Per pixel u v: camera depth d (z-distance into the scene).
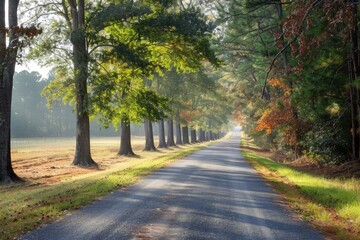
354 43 17.75
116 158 36.88
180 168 21.75
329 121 24.03
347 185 15.07
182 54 27.22
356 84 16.09
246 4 22.44
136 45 26.72
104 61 25.27
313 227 8.38
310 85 19.44
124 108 28.25
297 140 28.27
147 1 26.25
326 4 11.60
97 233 7.62
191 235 7.55
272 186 14.88
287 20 12.61
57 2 28.75
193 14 25.38
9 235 7.38
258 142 57.28
